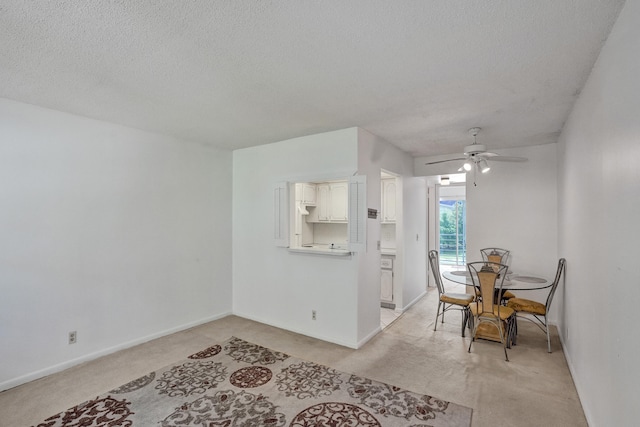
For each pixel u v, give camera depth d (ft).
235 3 4.78
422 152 15.84
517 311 11.73
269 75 7.30
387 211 17.52
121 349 11.14
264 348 11.31
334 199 18.07
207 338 12.28
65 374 9.40
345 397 8.16
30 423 7.13
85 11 4.97
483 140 13.46
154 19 5.20
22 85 7.89
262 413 7.48
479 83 7.75
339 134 11.78
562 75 7.32
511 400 8.05
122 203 11.33
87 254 10.39
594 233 6.98
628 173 4.86
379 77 7.41
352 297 11.48
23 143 9.07
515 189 14.84
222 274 15.01
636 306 4.51
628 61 4.77
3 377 8.62
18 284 8.95
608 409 5.79
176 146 13.09
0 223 8.66
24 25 5.35
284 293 13.43
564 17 5.17
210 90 8.18
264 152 14.19
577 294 8.90
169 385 8.73
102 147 10.78
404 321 14.46
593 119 7.00
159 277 12.43
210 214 14.47
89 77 7.43
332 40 5.85
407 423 7.13
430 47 6.11
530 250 14.49
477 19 5.22
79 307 10.17
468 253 15.81
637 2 4.39
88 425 7.06
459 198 28.53
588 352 7.41
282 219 13.21
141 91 8.26
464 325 12.63
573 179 9.62
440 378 9.18
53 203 9.64
